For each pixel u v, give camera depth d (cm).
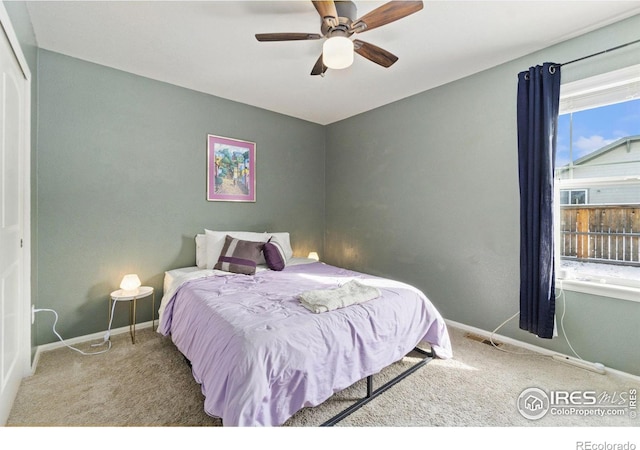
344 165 411
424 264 317
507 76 251
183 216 308
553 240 219
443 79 286
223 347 143
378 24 169
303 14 194
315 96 330
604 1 180
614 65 199
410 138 328
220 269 280
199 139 318
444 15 193
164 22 201
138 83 277
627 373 198
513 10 188
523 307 235
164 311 234
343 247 415
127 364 214
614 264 209
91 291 256
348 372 161
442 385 190
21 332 191
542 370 208
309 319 160
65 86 241
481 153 269
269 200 380
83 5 183
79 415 160
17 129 178
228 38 220
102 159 259
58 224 240
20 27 174
